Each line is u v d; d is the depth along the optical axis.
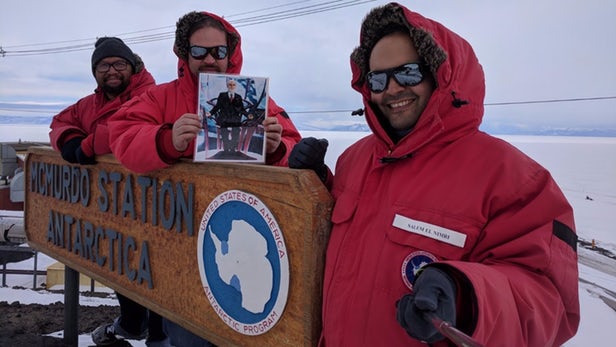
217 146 1.86
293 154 1.63
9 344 3.47
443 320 0.89
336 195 1.54
